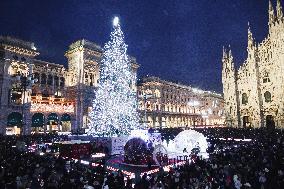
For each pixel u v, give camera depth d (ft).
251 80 233.14
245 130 185.37
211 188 46.47
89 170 61.36
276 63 217.77
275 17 224.12
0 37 181.68
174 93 333.83
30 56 195.72
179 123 336.49
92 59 230.68
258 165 61.67
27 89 187.01
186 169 58.70
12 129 185.47
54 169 63.26
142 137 94.43
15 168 59.47
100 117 135.13
